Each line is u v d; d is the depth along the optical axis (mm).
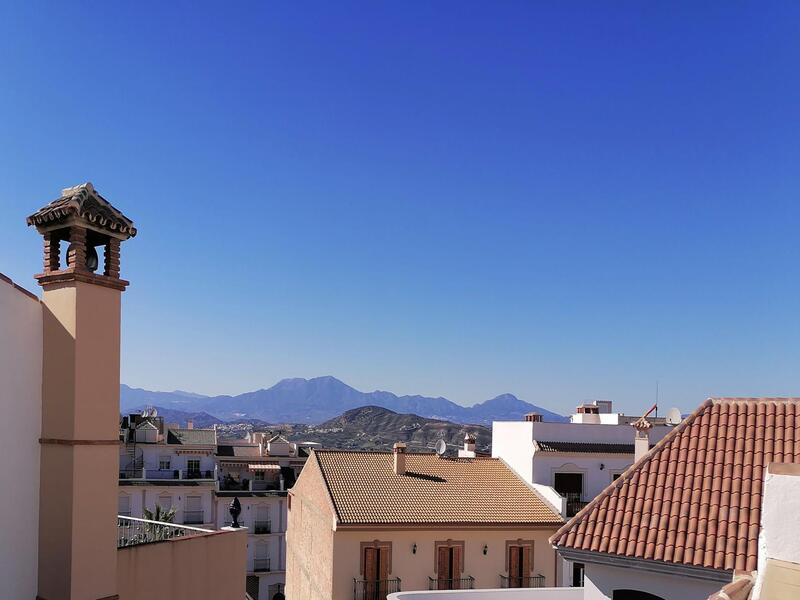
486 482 30188
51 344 10203
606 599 12359
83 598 9734
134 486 51219
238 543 14359
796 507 6770
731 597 7535
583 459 30438
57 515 9828
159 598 11844
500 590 14820
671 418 22547
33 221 10438
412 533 26078
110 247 10719
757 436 13312
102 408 10281
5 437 9500
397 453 29797
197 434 62344
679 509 12367
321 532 27688
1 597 9320
